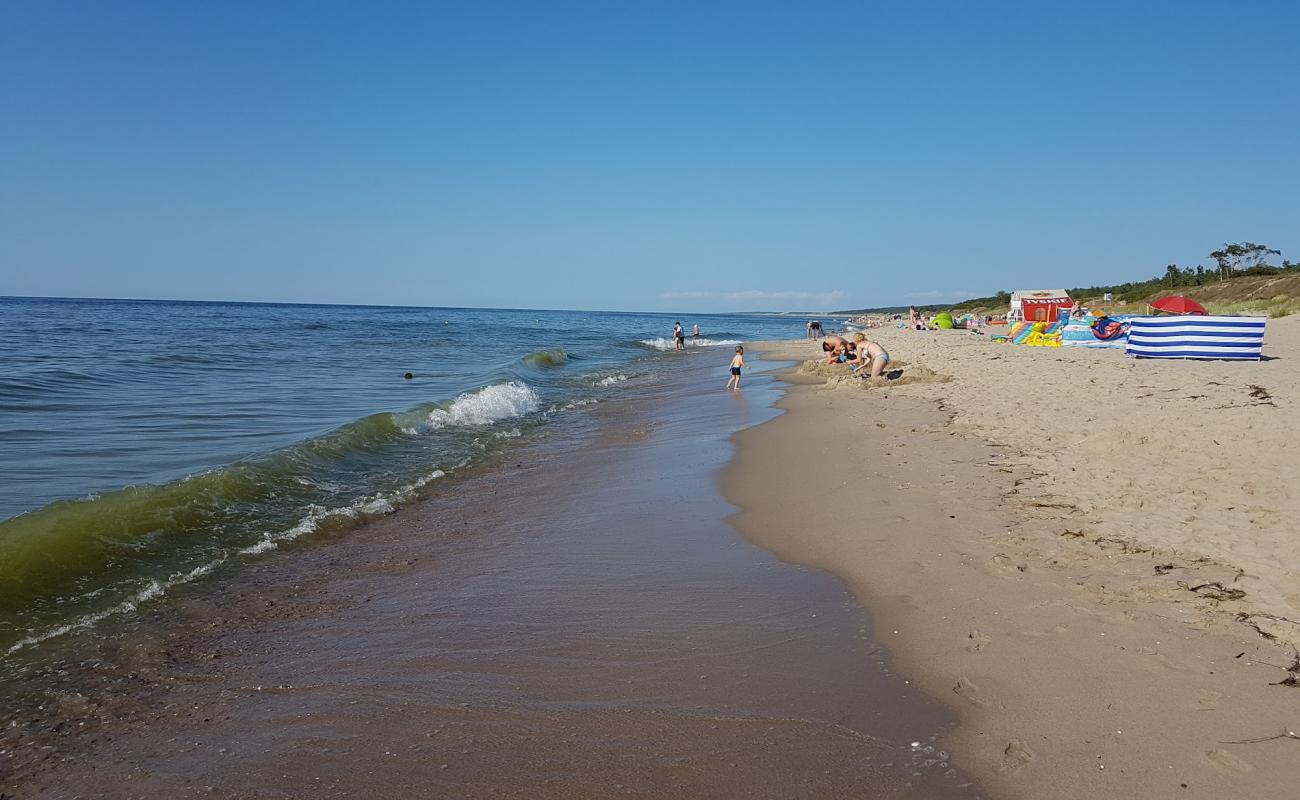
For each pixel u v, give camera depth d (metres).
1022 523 6.68
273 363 27.83
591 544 7.21
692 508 8.36
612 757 3.64
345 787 3.46
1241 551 5.61
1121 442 9.12
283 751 3.78
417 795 3.39
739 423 14.27
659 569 6.40
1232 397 11.84
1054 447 9.52
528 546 7.22
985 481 8.23
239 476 9.05
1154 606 4.86
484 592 6.00
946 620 4.98
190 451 11.12
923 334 45.88
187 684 4.52
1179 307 28.52
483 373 26.00
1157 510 6.68
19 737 3.92
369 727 3.99
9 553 6.21
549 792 3.38
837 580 5.92
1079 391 14.11
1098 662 4.25
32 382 18.06
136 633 5.26
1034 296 48.44
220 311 114.31
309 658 4.85
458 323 88.19
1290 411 10.17
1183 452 8.47
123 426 13.09
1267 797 3.12
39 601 5.76
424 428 14.34
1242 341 19.50
